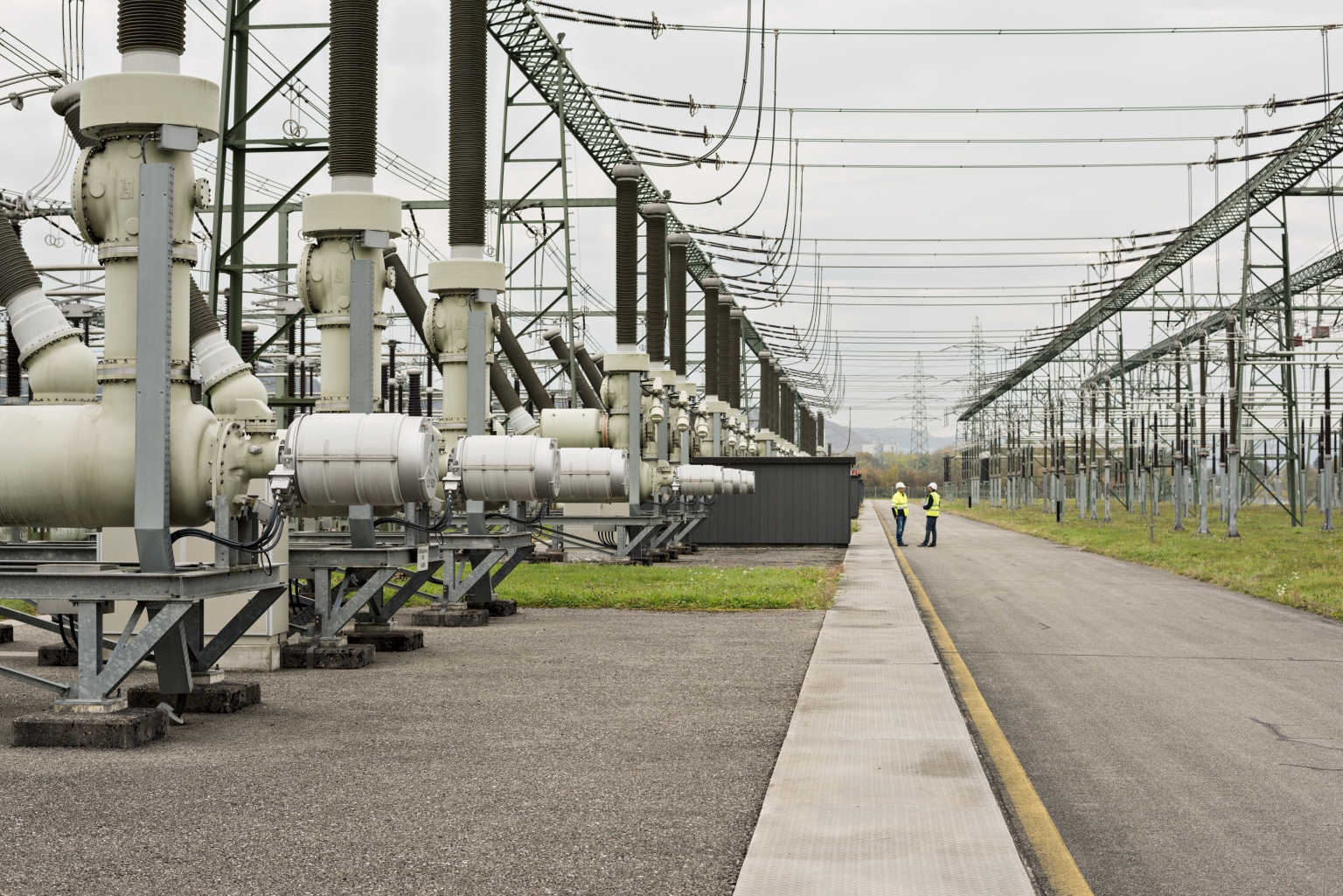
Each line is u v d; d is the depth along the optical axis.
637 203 36.75
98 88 10.49
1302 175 53.44
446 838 7.04
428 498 11.93
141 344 10.27
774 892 6.02
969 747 9.43
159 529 10.23
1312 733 10.31
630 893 6.05
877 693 11.91
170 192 10.36
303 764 9.09
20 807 7.81
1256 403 54.94
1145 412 64.69
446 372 20.91
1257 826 7.47
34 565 12.52
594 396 44.28
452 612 18.86
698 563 34.50
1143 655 15.23
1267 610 21.06
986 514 95.31
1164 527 61.25
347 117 16.12
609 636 17.30
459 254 20.94
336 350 16.16
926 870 6.36
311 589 18.58
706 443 58.09
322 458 11.62
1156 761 9.26
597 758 9.22
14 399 21.28
